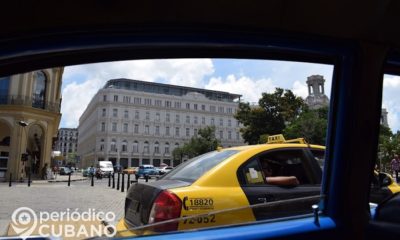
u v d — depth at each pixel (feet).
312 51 6.68
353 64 6.88
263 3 5.57
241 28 5.92
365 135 6.93
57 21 4.66
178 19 5.37
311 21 6.21
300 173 11.17
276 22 6.04
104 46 5.13
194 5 5.23
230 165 10.49
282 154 11.47
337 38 6.71
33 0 4.27
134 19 5.09
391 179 8.79
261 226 6.65
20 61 4.81
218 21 5.68
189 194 9.36
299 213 7.26
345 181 6.86
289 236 6.42
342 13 6.16
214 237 6.24
